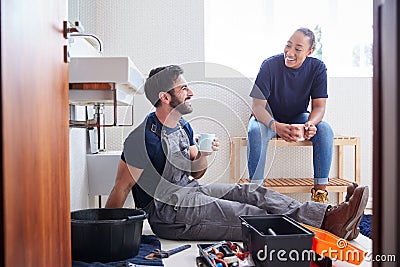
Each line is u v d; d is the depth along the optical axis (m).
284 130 2.49
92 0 2.68
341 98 2.95
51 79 0.97
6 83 0.69
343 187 2.57
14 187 0.72
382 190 0.57
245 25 3.04
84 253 1.41
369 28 3.05
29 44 0.81
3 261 0.67
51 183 0.96
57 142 1.02
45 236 0.90
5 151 0.68
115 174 2.13
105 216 1.63
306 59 2.65
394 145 0.54
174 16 2.84
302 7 3.04
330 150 2.54
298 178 2.89
